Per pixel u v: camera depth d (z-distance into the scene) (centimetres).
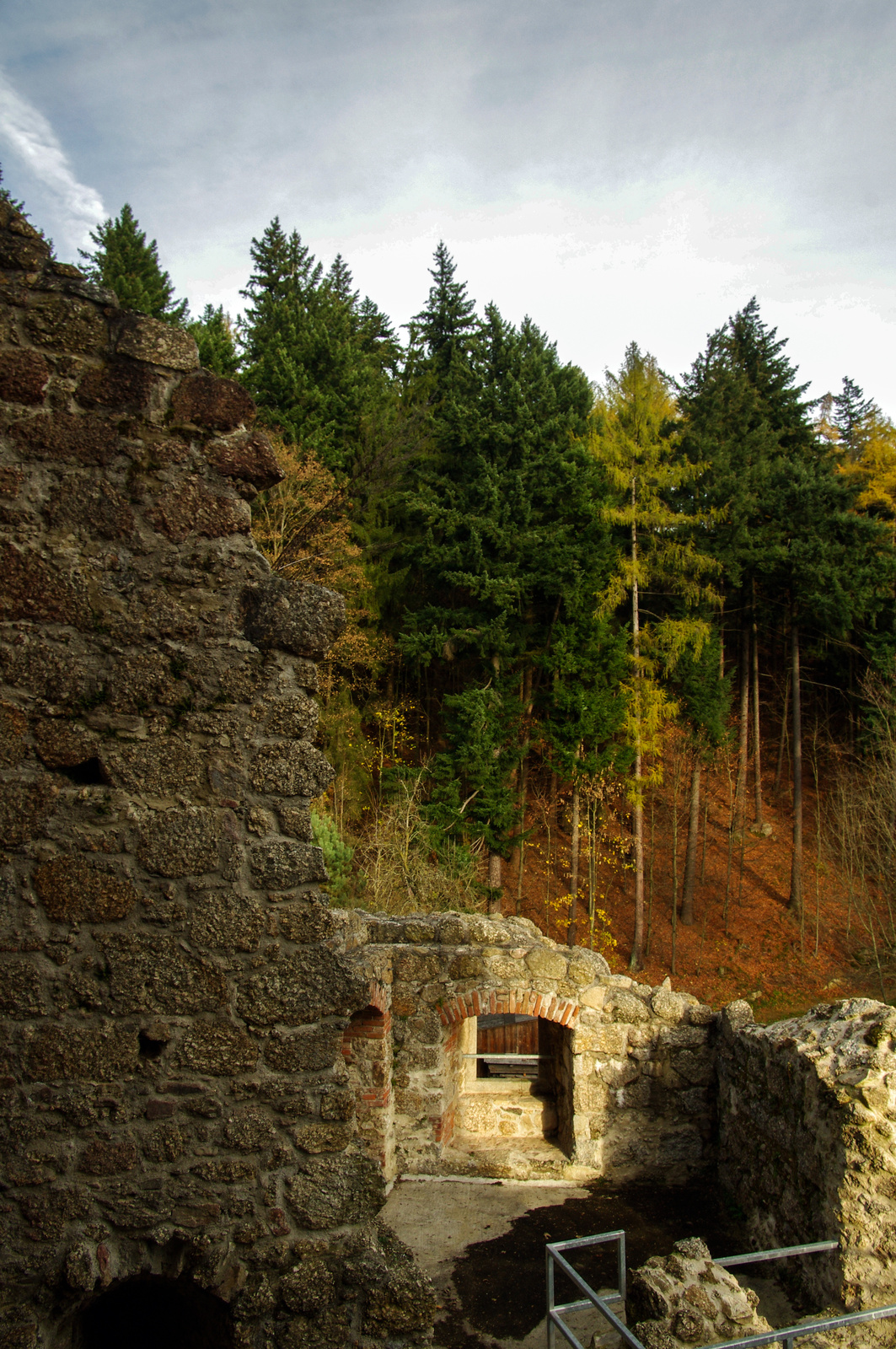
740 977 2034
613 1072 859
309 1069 360
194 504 370
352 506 2214
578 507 2098
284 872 365
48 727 347
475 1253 697
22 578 348
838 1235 527
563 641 2050
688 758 2303
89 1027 343
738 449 2589
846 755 2634
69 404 359
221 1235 346
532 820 2292
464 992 876
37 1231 332
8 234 358
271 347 2359
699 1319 442
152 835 353
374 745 2269
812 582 2264
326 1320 348
